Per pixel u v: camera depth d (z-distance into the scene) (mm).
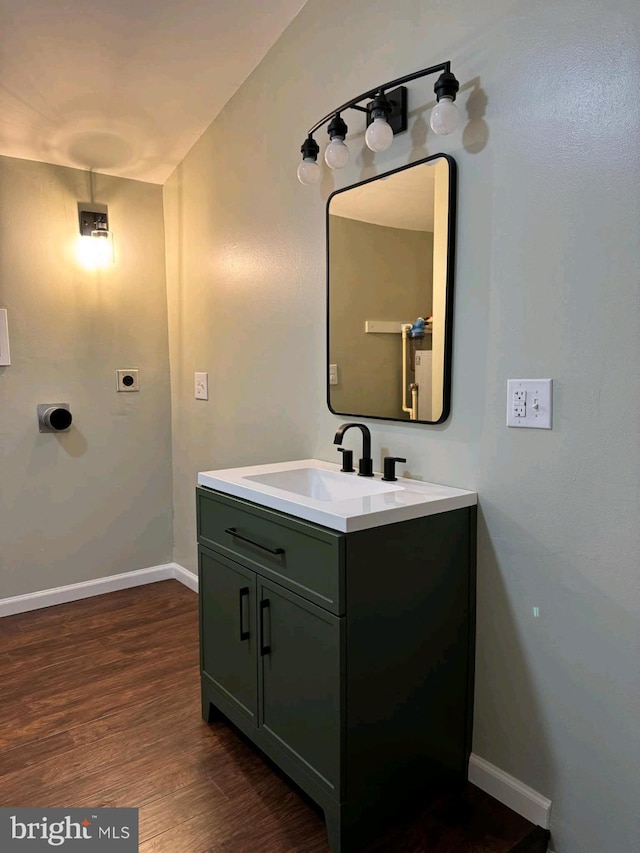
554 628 1398
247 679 1673
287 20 2084
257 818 1477
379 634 1372
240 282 2512
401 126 1677
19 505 2758
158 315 3125
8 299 2666
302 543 1408
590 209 1268
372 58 1775
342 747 1326
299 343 2193
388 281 1765
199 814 1487
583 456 1316
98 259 2908
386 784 1422
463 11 1496
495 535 1517
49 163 2729
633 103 1185
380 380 1822
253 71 2305
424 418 1681
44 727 1848
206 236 2734
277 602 1517
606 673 1302
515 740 1500
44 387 2793
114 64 2158
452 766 1578
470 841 1396
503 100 1418
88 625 2627
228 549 1720
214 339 2738
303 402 2197
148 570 3172
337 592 1302
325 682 1358
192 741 1786
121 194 2955
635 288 1204
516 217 1409
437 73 1569
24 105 2307
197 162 2748
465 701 1593
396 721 1429
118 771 1645
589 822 1350
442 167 1569
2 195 2621
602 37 1225
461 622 1552
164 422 3182
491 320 1485
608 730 1305
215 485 1783
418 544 1430
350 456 1853
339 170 1938
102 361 2957
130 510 3096
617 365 1244
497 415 1489
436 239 1600
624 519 1252
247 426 2541
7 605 2734
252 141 2354
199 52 2162
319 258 2064
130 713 1933
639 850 1265
